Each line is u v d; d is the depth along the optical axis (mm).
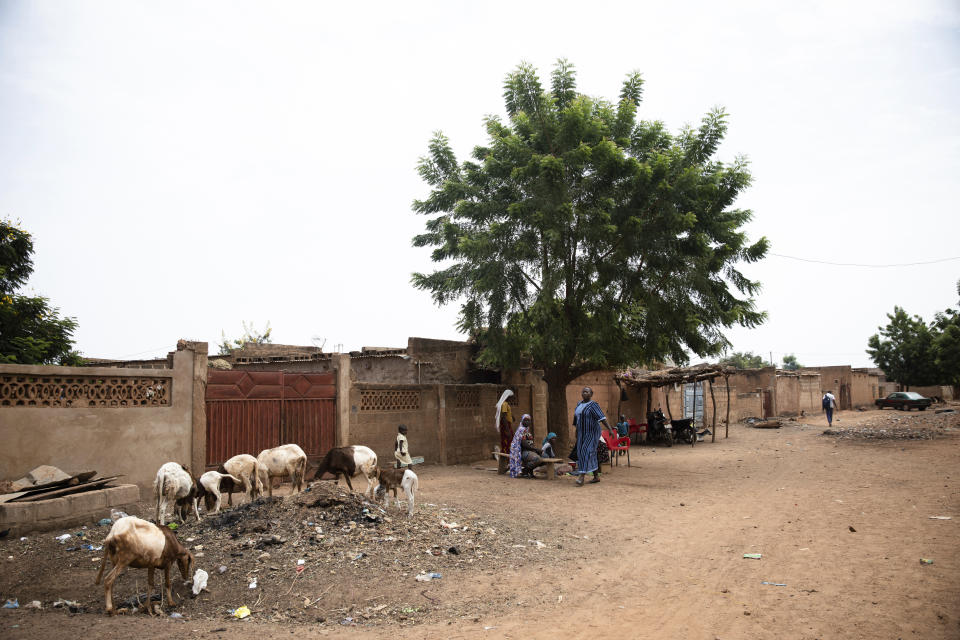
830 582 5980
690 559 7047
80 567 6328
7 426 8320
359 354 20172
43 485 8023
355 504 7828
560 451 16703
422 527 7770
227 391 11492
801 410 41969
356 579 5926
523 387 19969
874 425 29438
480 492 11602
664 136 16375
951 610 5098
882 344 51250
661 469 16000
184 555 5566
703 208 15008
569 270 15133
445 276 16812
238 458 9164
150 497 9836
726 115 16062
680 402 29016
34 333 15906
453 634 4785
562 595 5762
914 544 7285
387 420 14859
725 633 4793
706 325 15648
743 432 29312
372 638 4684
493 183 16250
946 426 25719
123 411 9609
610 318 14711
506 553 7086
